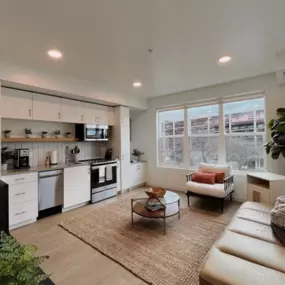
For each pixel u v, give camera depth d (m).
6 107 3.01
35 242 2.50
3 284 0.85
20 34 2.10
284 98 3.44
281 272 1.28
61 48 2.43
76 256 2.19
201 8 1.74
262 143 3.79
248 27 2.05
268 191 2.93
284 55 2.73
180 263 2.04
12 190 2.88
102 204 3.94
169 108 5.03
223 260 1.41
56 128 4.09
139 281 1.81
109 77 3.55
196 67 3.12
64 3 1.64
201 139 4.57
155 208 2.79
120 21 1.91
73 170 3.72
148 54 2.64
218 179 3.78
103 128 4.54
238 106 4.04
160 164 5.28
